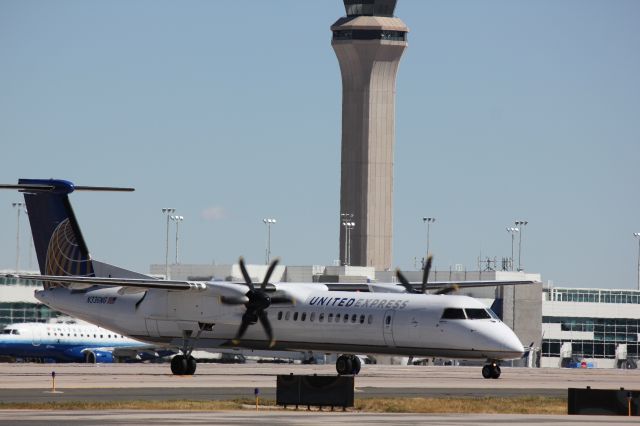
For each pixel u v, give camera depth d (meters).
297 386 135.12
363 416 121.38
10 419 113.81
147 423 110.38
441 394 159.75
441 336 184.00
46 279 187.25
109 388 161.75
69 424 109.00
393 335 187.12
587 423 114.88
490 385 181.88
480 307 187.12
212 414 122.12
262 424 110.00
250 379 188.12
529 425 112.19
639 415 129.38
